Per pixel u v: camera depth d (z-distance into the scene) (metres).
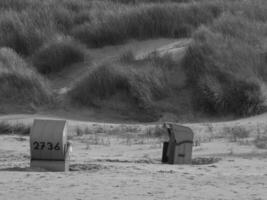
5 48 73.38
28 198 23.11
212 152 40.44
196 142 44.53
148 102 61.62
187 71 64.44
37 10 86.69
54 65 74.00
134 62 68.94
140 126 55.94
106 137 50.19
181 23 79.31
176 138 36.28
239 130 49.66
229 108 59.91
